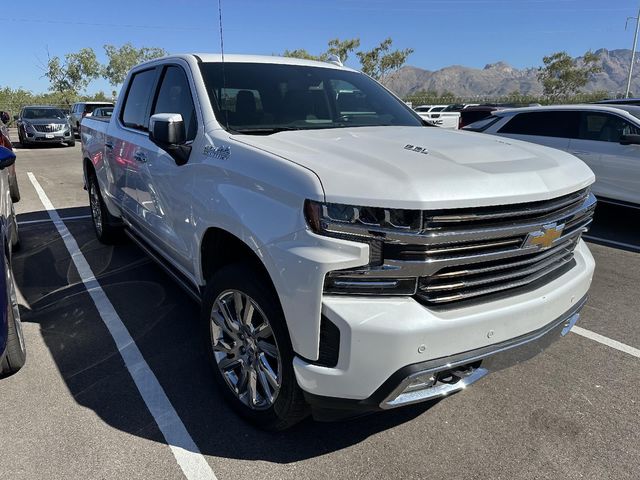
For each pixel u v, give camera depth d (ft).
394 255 6.59
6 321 9.11
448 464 8.07
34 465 7.90
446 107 98.17
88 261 17.56
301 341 6.98
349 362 6.65
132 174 13.47
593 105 25.73
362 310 6.59
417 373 6.66
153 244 13.23
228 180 8.46
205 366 10.84
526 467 8.04
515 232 7.17
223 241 9.25
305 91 11.66
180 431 8.77
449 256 6.77
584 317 13.84
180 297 14.43
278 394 7.86
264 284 7.85
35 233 21.39
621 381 10.57
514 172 7.40
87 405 9.46
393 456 8.24
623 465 8.11
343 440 8.62
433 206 6.47
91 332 12.36
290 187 7.07
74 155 54.29
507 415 9.36
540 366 11.17
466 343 6.99
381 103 12.84
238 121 10.15
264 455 8.23
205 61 11.39
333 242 6.59
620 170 23.73
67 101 145.18
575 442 8.63
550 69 136.87
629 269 18.08
